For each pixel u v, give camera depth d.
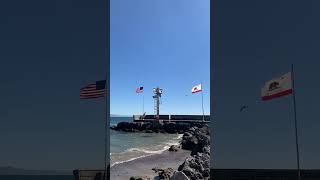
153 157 51.59
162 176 31.81
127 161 46.72
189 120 117.31
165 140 86.81
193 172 30.50
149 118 127.19
